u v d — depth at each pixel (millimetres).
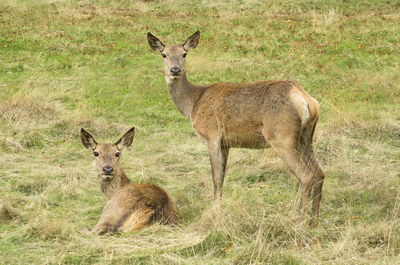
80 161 13414
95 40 23234
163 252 8867
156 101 17656
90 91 18297
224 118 10867
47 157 13578
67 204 11250
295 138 10211
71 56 21438
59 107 16375
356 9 28453
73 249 9094
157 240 9188
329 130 14883
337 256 8625
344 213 10453
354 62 20859
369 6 28938
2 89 17844
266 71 20188
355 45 22531
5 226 10031
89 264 8609
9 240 9398
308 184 9938
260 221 9539
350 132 14852
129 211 9898
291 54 21641
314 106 10383
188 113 11719
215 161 11070
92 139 10719
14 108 15828
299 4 29125
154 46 12242
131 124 15938
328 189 11445
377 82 18547
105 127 15359
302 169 10094
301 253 8742
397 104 16953
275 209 10055
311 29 24609
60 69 20203
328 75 19766
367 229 9289
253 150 13797
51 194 11570
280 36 23703
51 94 17531
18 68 19969
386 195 10938
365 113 15875
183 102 11711
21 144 14156
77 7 28359
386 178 11766
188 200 11492
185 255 8844
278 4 29219
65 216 10609
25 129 14812
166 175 12633
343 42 22922
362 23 25562
